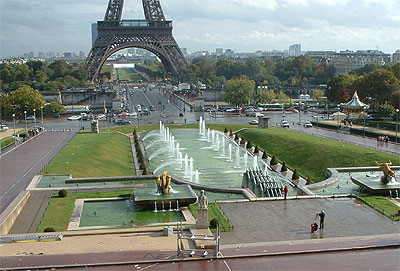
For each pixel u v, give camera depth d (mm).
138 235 110750
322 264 92312
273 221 122625
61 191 153250
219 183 196750
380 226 118500
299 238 109625
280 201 142500
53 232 111812
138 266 91688
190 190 152375
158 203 139625
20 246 102938
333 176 182500
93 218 133250
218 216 126312
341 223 120938
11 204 135500
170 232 110188
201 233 110688
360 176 181250
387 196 150250
